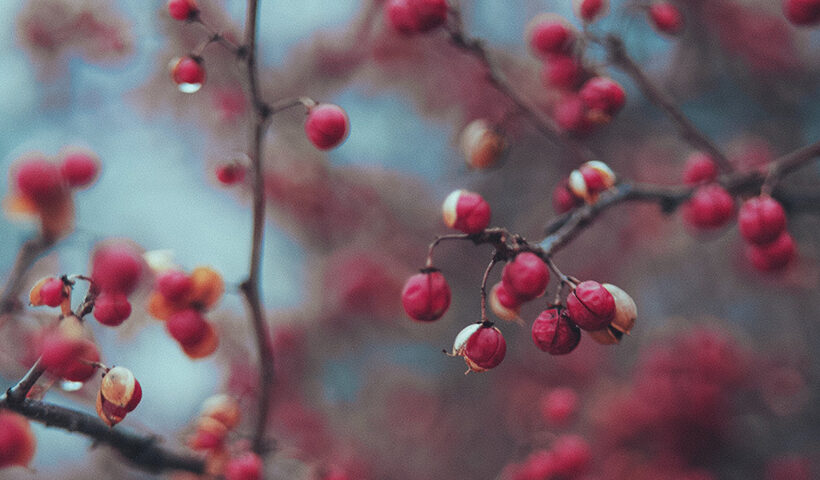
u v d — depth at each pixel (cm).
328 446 448
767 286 468
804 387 455
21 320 164
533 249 148
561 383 486
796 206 225
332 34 470
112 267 141
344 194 491
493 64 229
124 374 141
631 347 521
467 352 138
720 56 466
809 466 429
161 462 196
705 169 227
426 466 507
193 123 471
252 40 177
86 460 529
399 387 542
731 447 431
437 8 214
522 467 270
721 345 434
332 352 502
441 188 547
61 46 429
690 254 511
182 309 183
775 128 470
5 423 119
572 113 233
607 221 513
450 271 523
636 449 436
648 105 464
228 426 213
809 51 479
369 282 481
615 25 239
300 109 470
